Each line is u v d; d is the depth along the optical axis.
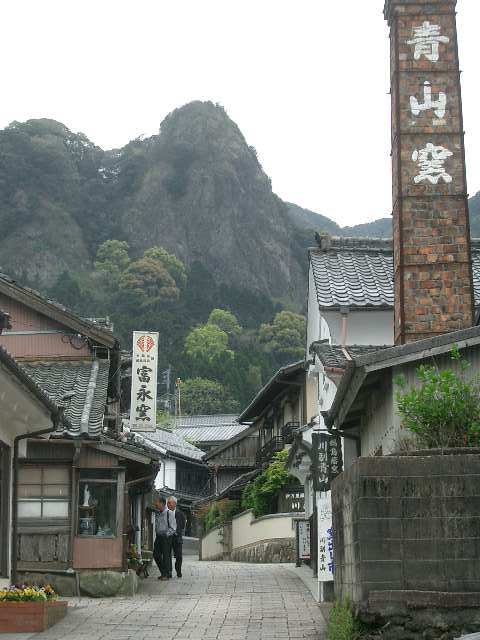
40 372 22.23
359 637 8.80
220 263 132.38
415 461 9.06
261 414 42.88
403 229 15.70
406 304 15.40
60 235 125.81
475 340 11.30
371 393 13.23
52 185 133.12
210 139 144.38
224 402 82.00
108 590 17.50
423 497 9.00
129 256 129.38
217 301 116.69
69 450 18.09
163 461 51.50
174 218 135.38
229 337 103.75
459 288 15.45
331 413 14.30
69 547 17.84
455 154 16.03
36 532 17.91
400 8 16.64
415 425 10.07
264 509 33.38
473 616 8.67
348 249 22.08
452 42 16.50
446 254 15.59
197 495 56.38
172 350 96.25
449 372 10.22
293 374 31.83
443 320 15.32
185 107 150.00
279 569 24.38
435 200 15.82
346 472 10.16
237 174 142.38
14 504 14.46
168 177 139.75
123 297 109.94
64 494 18.05
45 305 22.92
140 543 24.89
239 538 36.38
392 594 8.79
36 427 14.61
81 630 12.59
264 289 133.50
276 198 149.12
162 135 148.62
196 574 22.97
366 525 8.98
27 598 12.72
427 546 8.91
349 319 19.58
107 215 136.25
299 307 129.50
